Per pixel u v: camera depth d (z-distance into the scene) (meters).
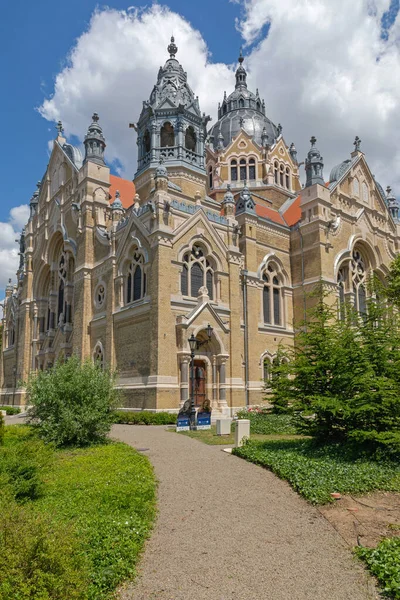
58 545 5.70
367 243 45.62
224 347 32.41
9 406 48.72
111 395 19.50
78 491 10.64
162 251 30.27
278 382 18.48
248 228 38.88
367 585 6.86
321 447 16.09
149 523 9.05
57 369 19.62
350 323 18.06
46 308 49.72
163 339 29.22
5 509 6.31
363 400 15.05
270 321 39.56
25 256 53.09
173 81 40.44
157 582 6.85
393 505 10.60
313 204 41.25
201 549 8.06
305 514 9.97
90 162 40.16
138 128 40.97
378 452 14.11
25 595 4.96
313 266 40.44
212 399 31.55
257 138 54.75
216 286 33.91
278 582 6.91
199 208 33.41
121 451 16.22
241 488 11.95
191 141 40.72
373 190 48.00
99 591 6.16
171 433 22.44
